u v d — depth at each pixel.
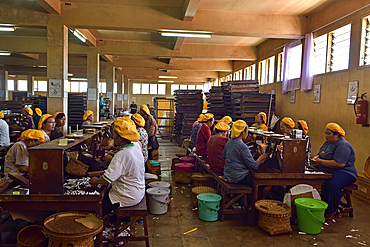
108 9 8.34
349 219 4.29
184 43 13.25
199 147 6.07
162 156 9.66
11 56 16.84
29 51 12.86
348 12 6.95
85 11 8.31
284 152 4.06
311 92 8.66
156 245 3.40
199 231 3.81
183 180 6.05
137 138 3.22
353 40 6.75
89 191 3.09
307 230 3.76
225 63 17.94
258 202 4.04
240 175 4.20
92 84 12.82
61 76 8.41
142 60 17.50
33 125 8.78
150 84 32.66
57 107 8.48
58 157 2.96
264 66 13.10
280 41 11.02
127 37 12.37
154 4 8.22
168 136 16.31
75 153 3.92
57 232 2.46
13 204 2.99
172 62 16.00
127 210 3.14
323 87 8.01
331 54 7.85
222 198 4.38
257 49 13.63
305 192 4.11
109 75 17.47
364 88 6.31
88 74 12.83
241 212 4.17
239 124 4.27
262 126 6.34
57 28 8.30
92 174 3.68
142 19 8.42
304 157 4.11
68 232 2.46
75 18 8.30
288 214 3.72
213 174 4.86
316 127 8.34
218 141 4.95
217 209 4.09
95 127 5.29
